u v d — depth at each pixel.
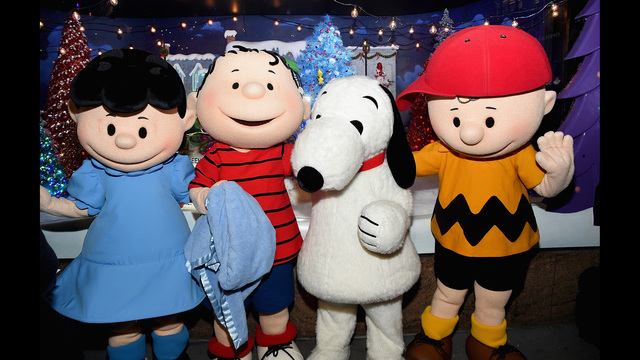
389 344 1.16
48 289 1.07
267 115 1.04
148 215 1.07
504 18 3.78
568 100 1.48
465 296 1.32
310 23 5.17
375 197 1.06
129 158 1.02
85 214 1.13
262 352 1.21
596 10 1.41
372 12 4.98
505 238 1.09
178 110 1.09
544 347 1.32
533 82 0.98
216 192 0.99
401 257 1.06
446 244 1.15
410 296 1.37
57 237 1.31
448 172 1.16
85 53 2.26
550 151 1.01
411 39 5.12
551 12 2.38
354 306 1.19
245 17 5.15
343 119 0.98
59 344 1.09
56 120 2.14
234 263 0.96
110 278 1.02
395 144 1.08
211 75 1.11
